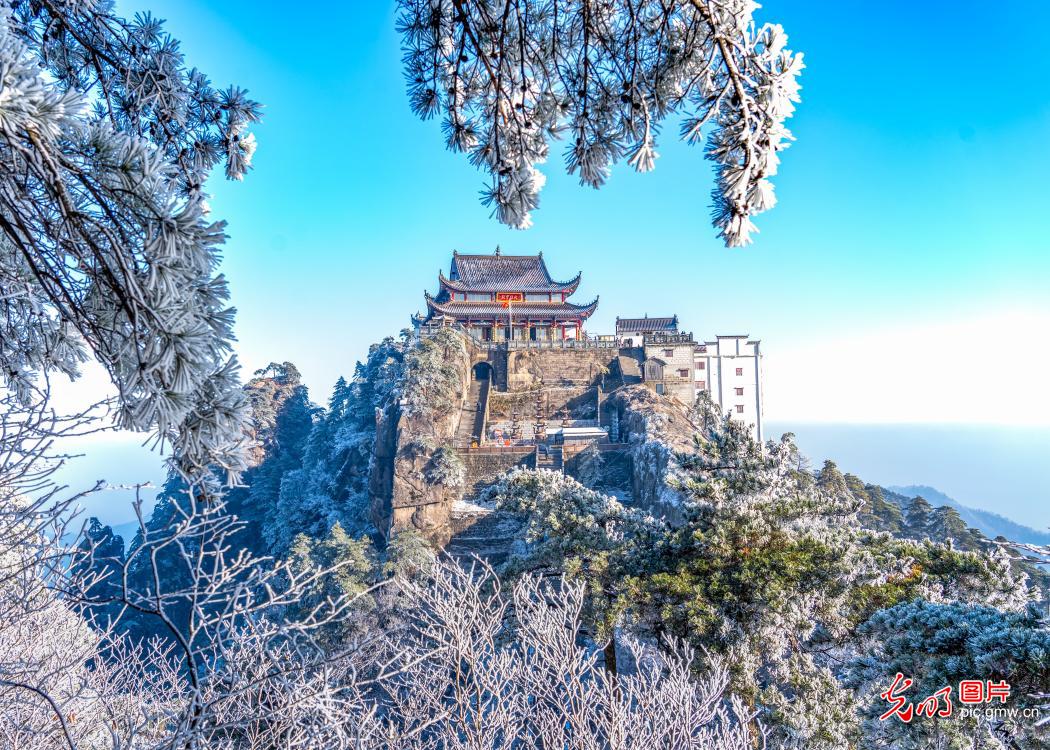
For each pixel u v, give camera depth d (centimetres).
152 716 309
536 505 1642
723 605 1227
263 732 306
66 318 170
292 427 7381
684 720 605
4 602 288
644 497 3975
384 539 4516
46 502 267
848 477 4872
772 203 206
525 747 604
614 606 1272
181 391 151
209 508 228
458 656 576
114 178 148
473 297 6450
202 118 289
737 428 1538
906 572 1262
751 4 204
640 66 275
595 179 287
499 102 285
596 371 5672
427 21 296
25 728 321
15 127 127
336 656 348
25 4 241
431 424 4575
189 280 160
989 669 663
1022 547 582
